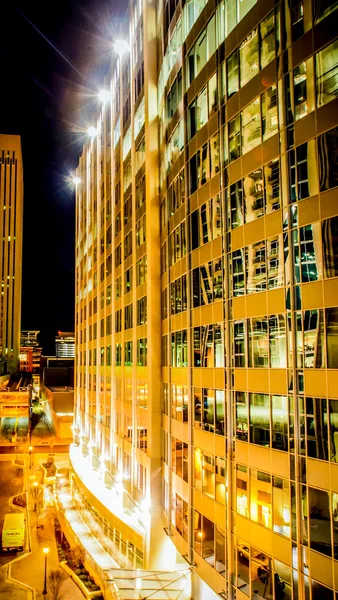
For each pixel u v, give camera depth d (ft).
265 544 58.59
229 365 69.56
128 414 135.44
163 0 109.29
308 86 54.44
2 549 155.74
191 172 86.84
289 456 54.90
